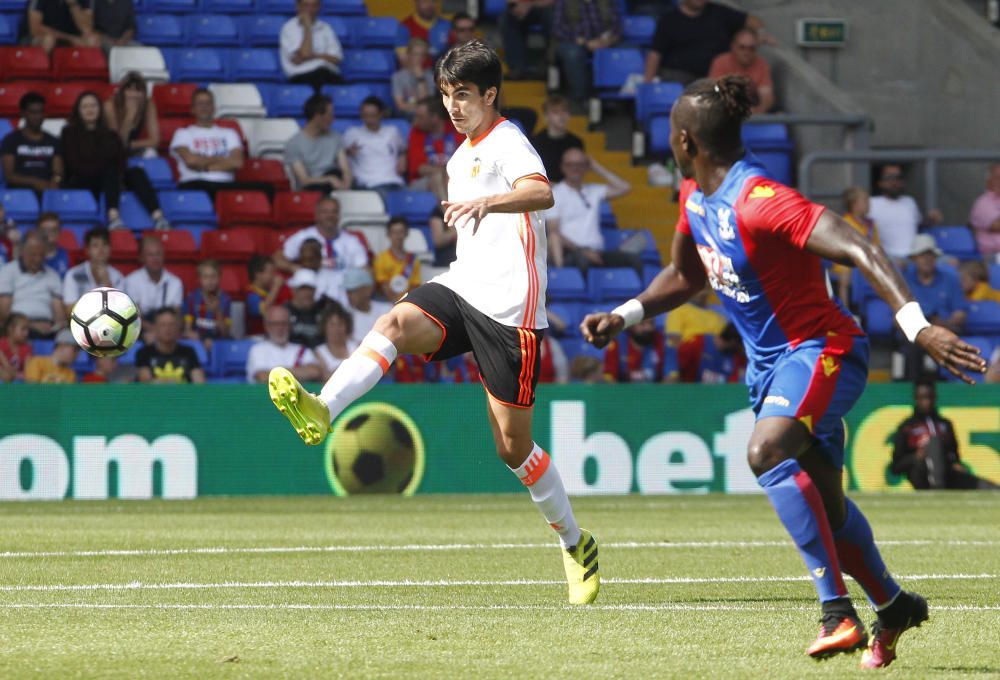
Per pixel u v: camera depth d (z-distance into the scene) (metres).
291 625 18.81
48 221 54.12
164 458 49.44
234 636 17.75
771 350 16.83
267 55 66.94
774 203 16.05
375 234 60.19
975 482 53.50
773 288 16.50
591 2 69.31
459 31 65.12
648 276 62.00
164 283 54.09
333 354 52.44
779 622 19.41
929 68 72.62
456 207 20.27
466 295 21.97
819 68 72.25
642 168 68.31
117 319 25.14
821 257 16.25
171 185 60.66
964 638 18.02
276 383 19.31
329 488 50.47
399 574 25.83
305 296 52.81
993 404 53.81
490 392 22.00
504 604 21.62
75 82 64.38
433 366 53.81
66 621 19.16
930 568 27.28
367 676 14.95
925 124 72.62
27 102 58.22
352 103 65.75
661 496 50.91
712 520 40.25
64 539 33.12
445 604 21.56
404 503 46.81
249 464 50.03
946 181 70.31
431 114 63.44
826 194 65.12
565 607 21.22
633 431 51.91
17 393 48.53
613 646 17.14
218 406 49.84
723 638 17.88
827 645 15.20
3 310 52.69
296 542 32.62
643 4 73.25
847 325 16.62
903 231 62.31
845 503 16.30
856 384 16.50
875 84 72.44
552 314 57.91
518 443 21.80
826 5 72.44
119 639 17.45
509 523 38.66
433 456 51.16
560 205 60.66
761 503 47.41
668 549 31.34
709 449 52.34
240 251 57.88
